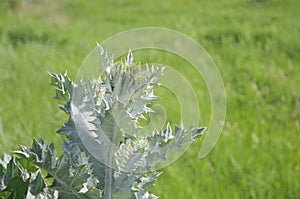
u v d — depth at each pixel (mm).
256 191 5406
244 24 13516
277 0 16594
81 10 17766
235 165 5703
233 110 7719
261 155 6012
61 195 2125
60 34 12984
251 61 10367
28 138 5957
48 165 1994
